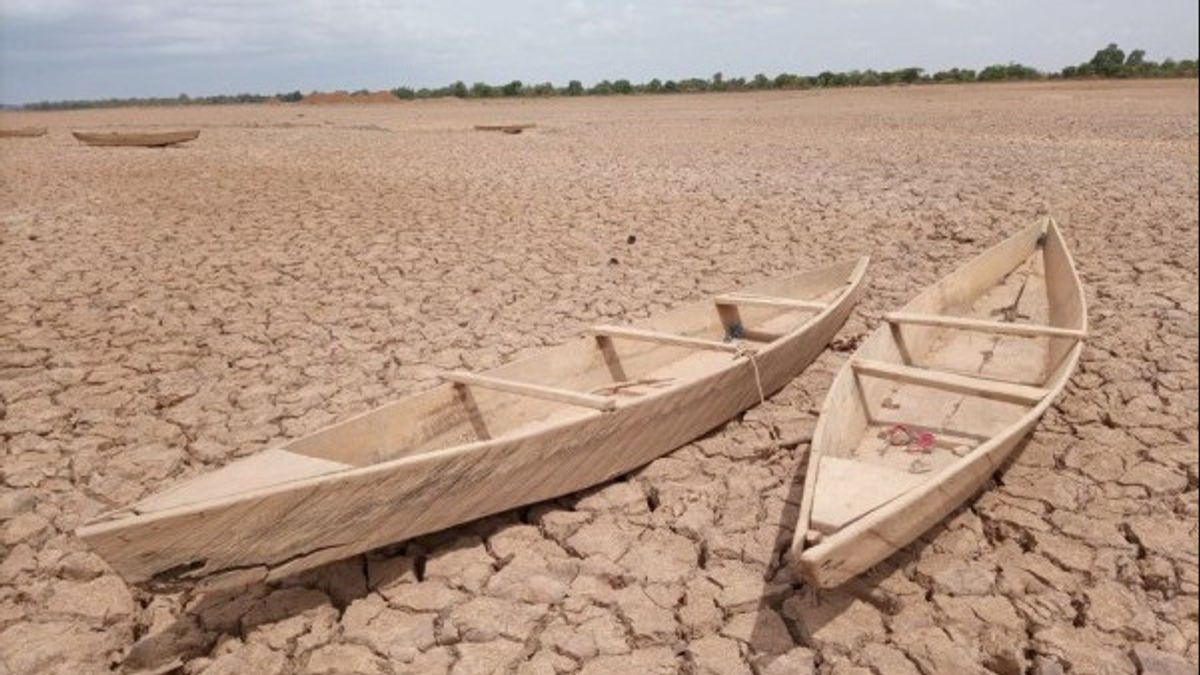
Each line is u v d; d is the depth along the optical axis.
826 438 4.02
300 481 3.12
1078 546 3.88
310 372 6.39
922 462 4.49
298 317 7.73
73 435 5.29
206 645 3.42
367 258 9.89
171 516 2.87
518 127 27.06
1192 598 3.50
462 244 10.56
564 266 9.45
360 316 7.75
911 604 3.52
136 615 3.60
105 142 23.72
